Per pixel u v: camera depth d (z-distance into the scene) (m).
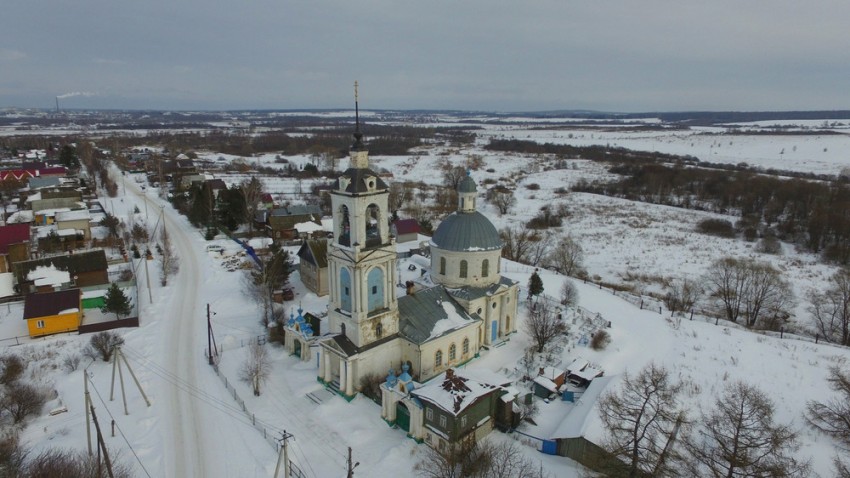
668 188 168.00
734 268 85.06
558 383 51.16
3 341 58.97
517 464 38.47
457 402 40.25
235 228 111.88
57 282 71.75
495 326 60.09
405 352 51.41
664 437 37.16
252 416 45.34
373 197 45.75
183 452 40.97
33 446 40.59
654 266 98.88
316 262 73.69
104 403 47.25
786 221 126.25
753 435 35.03
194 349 58.03
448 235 57.16
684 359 57.31
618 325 67.25
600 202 155.00
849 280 80.81
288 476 35.66
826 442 40.53
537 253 101.06
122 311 64.50
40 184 140.75
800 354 59.72
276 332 59.69
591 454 38.25
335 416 45.75
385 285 48.84
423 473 38.47
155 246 98.44
